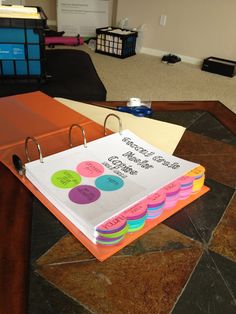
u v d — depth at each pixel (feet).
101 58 12.53
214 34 11.69
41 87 5.38
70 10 13.89
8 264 1.71
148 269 1.74
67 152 2.39
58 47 13.12
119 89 9.86
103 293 1.60
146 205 1.98
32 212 2.05
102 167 2.25
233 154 2.93
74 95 5.41
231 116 3.73
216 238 1.99
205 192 2.38
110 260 1.77
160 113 3.66
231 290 1.68
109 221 1.83
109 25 14.62
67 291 1.60
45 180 2.10
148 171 2.25
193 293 1.64
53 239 1.87
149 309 1.55
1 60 4.99
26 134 2.82
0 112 3.18
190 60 12.66
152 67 12.00
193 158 2.80
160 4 12.28
